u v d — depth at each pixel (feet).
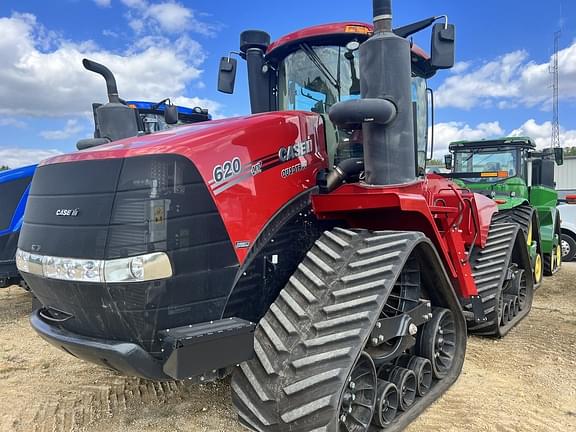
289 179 10.10
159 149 8.15
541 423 10.67
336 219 11.16
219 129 9.08
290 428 7.98
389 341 10.18
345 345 8.32
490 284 16.02
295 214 10.18
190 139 8.54
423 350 11.41
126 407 11.51
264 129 9.70
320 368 8.17
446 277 11.27
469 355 14.83
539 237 25.21
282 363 8.44
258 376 8.56
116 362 8.02
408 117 10.30
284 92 13.39
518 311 18.80
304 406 7.93
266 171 9.54
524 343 16.01
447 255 11.97
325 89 12.50
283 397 8.13
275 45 13.10
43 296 9.09
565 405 11.57
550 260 28.66
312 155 10.89
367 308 8.73
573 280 27.55
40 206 9.09
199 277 8.27
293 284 9.48
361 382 9.18
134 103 27.78
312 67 12.72
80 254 8.11
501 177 29.68
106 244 7.90
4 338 17.20
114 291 7.85
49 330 8.93
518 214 23.76
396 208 10.05
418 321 10.50
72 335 8.61
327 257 9.77
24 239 9.37
